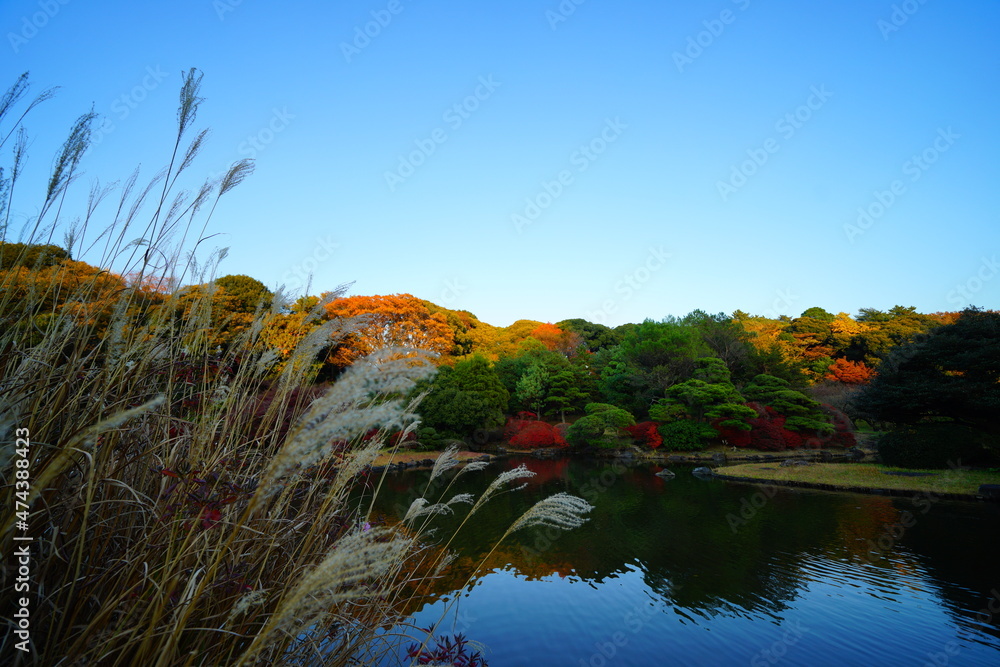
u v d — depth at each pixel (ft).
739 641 20.30
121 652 3.83
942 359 65.21
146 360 4.96
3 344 4.36
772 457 85.61
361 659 6.27
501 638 19.51
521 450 99.04
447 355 109.29
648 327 114.93
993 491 46.01
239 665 3.30
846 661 18.74
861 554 31.65
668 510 44.96
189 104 5.58
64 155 4.86
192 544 3.87
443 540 32.37
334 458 5.80
